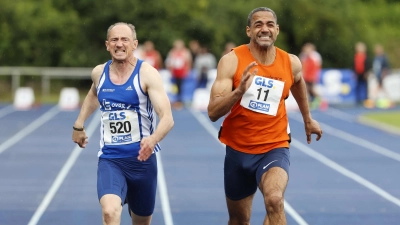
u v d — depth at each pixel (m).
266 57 15.77
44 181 27.81
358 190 26.48
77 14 83.00
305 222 21.25
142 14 82.56
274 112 15.80
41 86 71.81
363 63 67.06
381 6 104.88
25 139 41.06
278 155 15.71
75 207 23.12
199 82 63.12
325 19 90.44
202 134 44.31
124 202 16.20
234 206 16.94
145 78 14.94
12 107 62.75
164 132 14.53
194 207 23.27
